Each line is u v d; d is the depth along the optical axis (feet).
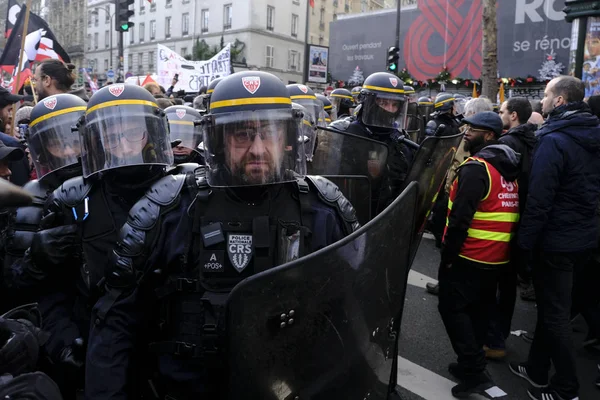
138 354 5.12
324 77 75.46
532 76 62.75
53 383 3.47
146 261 4.86
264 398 3.78
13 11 17.84
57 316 6.13
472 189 9.34
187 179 5.10
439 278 10.08
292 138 4.94
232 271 4.69
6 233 6.54
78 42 178.70
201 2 143.33
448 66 71.15
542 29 61.98
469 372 9.87
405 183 9.32
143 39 160.56
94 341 4.83
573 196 8.95
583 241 9.11
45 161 7.33
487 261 9.54
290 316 3.77
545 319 9.43
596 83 23.52
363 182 8.71
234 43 123.65
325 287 3.89
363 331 4.24
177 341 4.71
